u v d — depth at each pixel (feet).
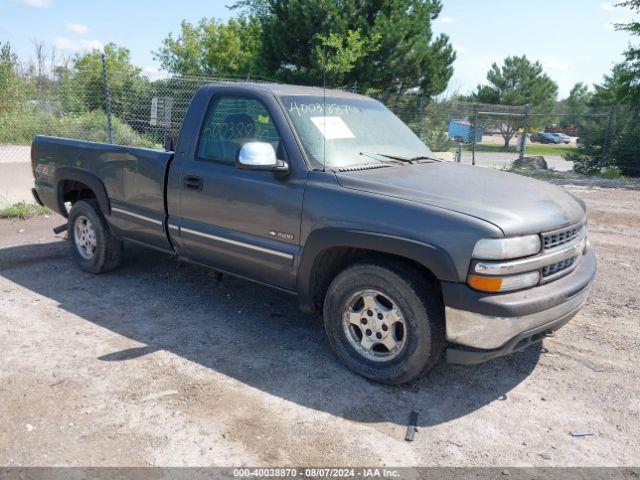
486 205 10.96
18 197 30.01
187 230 14.80
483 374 12.50
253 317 15.48
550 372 12.63
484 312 10.27
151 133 46.01
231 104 14.20
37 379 11.81
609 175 53.42
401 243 10.81
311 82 63.00
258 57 69.46
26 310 15.57
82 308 15.83
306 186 12.33
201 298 16.80
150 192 15.64
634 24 56.18
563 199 12.59
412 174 12.73
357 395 11.51
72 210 18.51
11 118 49.52
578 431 10.44
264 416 10.68
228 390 11.58
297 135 12.89
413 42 67.10
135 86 48.85
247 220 13.38
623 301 17.02
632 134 55.77
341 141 13.57
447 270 10.39
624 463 9.54
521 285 10.55
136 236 16.67
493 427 10.52
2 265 19.69
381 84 67.87
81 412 10.66
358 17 64.08
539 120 178.09
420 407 11.14
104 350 13.25
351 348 12.26
